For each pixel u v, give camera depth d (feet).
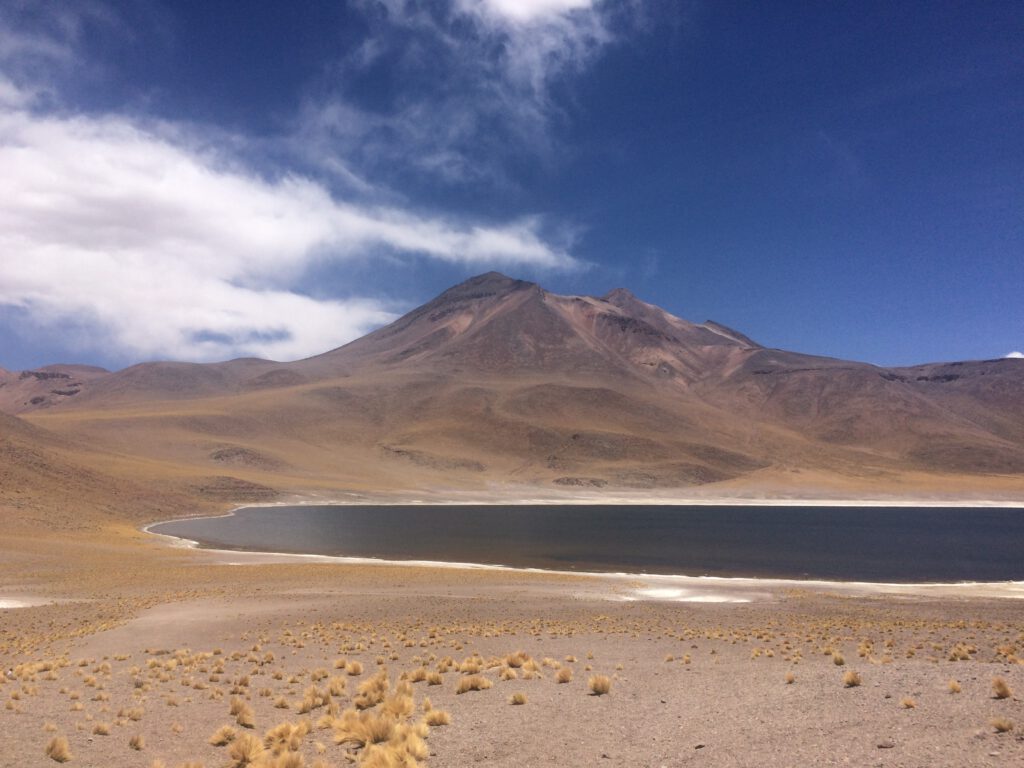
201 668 65.26
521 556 231.71
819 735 32.71
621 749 33.91
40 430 489.67
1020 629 97.96
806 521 430.20
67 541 217.36
